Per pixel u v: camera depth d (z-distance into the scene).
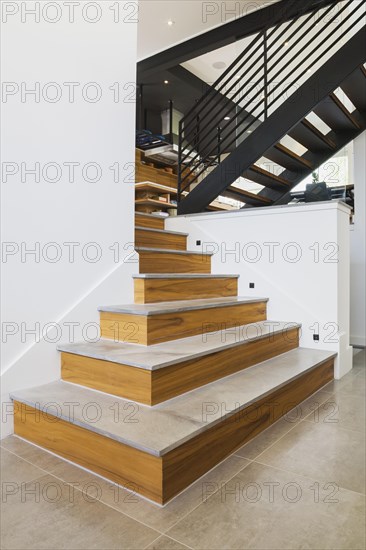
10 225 1.81
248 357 2.23
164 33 4.77
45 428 1.60
